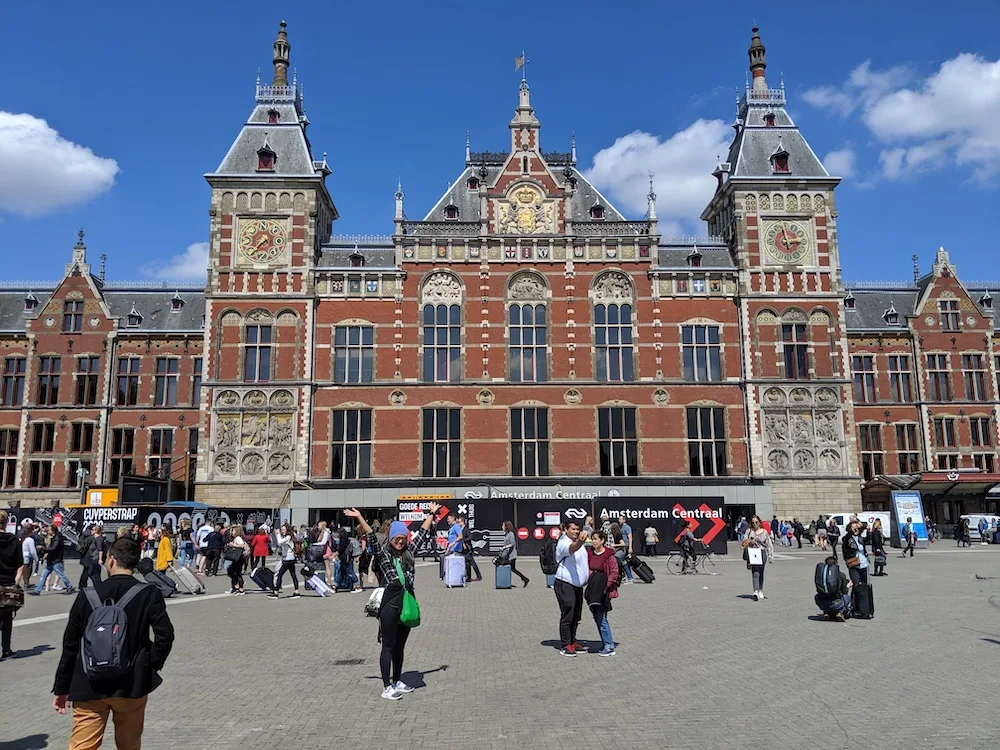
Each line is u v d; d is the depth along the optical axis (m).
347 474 50.31
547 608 22.55
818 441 51.84
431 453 50.91
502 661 14.94
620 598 24.67
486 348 52.25
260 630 19.11
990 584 27.39
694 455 51.53
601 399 51.88
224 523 41.44
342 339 52.12
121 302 60.75
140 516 44.22
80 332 57.62
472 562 30.95
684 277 53.56
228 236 52.25
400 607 12.32
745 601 23.53
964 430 58.56
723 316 53.31
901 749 9.59
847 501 51.09
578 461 51.06
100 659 7.35
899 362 59.75
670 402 52.00
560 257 53.41
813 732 10.29
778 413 52.03
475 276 53.09
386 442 50.81
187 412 57.09
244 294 51.62
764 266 53.59
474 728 10.59
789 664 14.48
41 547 28.47
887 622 19.34
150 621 7.86
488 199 53.88
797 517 50.81
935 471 54.09
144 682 7.65
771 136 57.16
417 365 51.81
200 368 57.78
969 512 58.12
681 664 14.51
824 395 52.38
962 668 14.06
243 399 50.59
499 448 51.06
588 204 57.44
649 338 52.75
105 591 7.81
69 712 11.81
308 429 50.41
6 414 56.47
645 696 12.19
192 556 36.72
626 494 49.84
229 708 11.73
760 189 54.41
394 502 48.75
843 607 19.39
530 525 42.34
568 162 61.44
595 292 53.31
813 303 53.34
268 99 56.38
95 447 56.09
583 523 42.16
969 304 60.47
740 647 16.16
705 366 52.72
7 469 55.97
